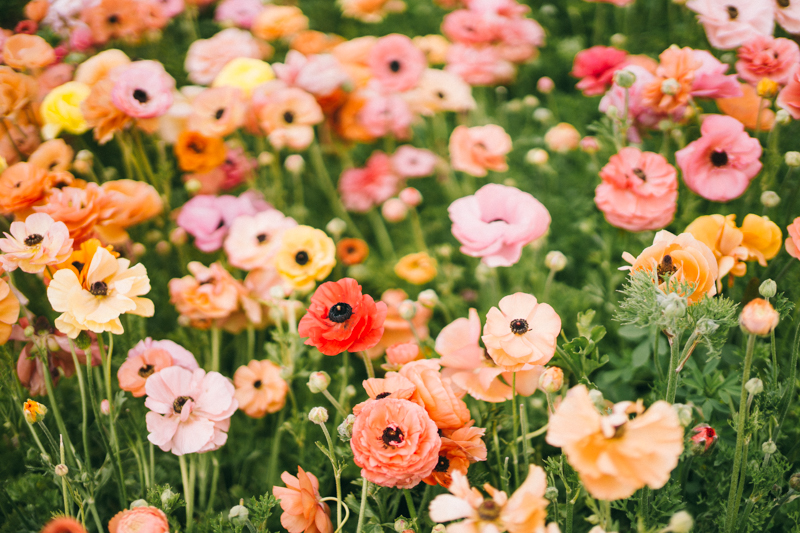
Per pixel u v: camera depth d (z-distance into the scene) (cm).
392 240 175
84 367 125
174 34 209
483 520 96
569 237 152
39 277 133
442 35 219
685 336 121
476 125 191
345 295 110
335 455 111
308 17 224
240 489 123
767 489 106
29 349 117
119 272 110
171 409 111
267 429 132
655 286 101
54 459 115
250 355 133
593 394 101
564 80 206
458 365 112
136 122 139
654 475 93
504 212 122
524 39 178
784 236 130
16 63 135
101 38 163
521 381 110
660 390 114
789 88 122
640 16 206
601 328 111
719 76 126
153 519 102
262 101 147
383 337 134
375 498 109
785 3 129
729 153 123
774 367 109
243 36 167
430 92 172
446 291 147
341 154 175
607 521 104
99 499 120
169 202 152
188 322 132
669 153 142
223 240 141
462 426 106
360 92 163
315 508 107
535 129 191
